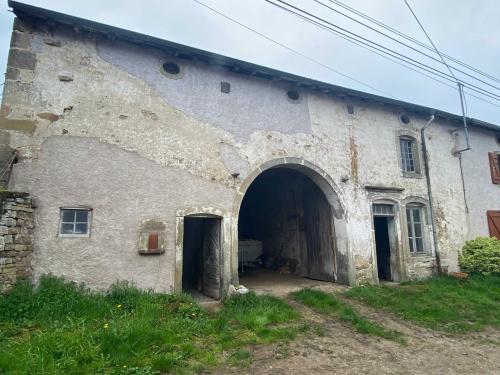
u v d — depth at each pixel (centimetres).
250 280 1024
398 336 568
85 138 647
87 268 608
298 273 1113
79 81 662
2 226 512
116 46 705
